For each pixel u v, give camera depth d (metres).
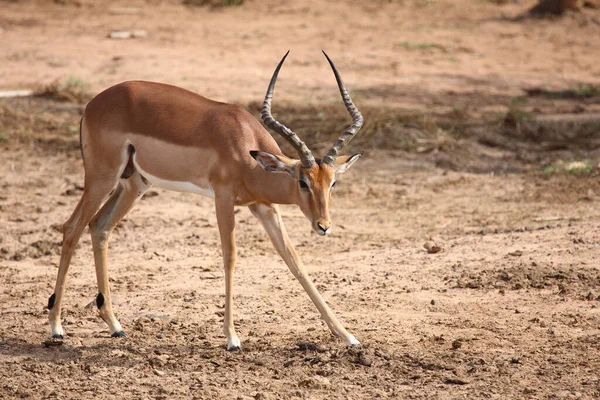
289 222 23.08
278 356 13.83
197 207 24.39
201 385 12.67
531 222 22.47
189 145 14.21
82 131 14.83
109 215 15.16
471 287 17.30
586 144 31.22
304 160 13.55
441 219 23.31
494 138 31.47
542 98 38.91
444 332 14.94
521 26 54.50
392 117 32.41
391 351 13.98
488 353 13.91
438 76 42.72
